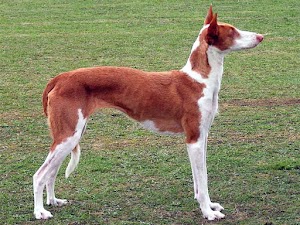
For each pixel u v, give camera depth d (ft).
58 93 23.50
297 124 35.60
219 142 32.78
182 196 26.07
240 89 43.06
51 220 23.88
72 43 58.18
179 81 24.08
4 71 48.47
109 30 63.82
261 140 33.01
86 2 79.92
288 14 69.67
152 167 29.37
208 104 23.80
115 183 27.48
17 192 26.61
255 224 23.39
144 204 25.29
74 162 25.13
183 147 32.14
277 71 47.93
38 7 77.15
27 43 58.23
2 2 80.59
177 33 61.98
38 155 31.12
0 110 38.81
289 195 26.04
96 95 23.97
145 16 70.74
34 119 37.11
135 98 24.02
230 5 75.66
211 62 23.89
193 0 79.56
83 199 25.85
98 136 34.01
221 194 26.16
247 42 23.95
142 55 53.52
